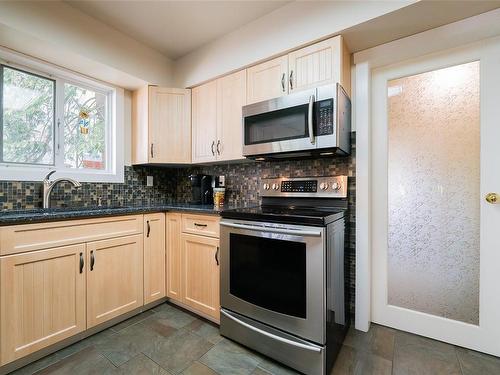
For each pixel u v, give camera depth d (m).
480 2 1.31
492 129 1.48
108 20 1.94
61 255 1.50
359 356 1.48
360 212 1.77
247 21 1.96
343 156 1.86
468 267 1.57
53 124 2.03
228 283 1.66
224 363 1.42
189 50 2.37
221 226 1.69
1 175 1.71
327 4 1.60
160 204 2.55
